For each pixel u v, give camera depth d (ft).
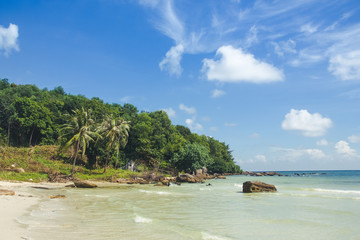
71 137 152.66
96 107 235.40
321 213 48.78
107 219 41.06
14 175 116.57
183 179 168.45
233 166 392.27
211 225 38.29
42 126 212.02
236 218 43.96
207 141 387.14
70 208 52.24
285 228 36.42
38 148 170.19
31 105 214.07
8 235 28.09
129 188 112.88
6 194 63.62
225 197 77.77
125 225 36.73
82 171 159.53
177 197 77.61
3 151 143.33
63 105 253.03
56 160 164.25
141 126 230.07
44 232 30.81
